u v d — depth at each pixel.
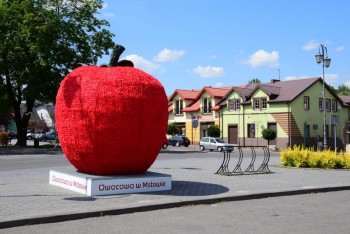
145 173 11.09
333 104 52.16
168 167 18.72
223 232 6.70
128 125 9.95
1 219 7.09
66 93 10.45
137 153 10.27
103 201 9.07
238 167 16.69
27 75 37.75
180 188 11.36
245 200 10.16
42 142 62.81
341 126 53.03
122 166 10.37
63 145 10.74
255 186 12.02
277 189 11.35
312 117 49.16
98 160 10.14
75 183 10.55
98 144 9.95
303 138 47.84
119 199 9.36
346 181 13.68
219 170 16.56
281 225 7.24
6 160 24.09
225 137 52.97
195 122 41.25
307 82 49.41
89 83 10.12
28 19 35.03
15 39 35.56
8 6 37.16
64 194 10.05
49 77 37.59
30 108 41.28
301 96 47.94
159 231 6.77
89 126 9.92
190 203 9.32
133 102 9.99
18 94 41.06
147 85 10.33
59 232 6.69
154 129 10.33
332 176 15.33
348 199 10.48
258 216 8.08
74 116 10.14
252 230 6.84
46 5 37.34
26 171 16.34
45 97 39.12
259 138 49.22
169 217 7.95
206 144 42.34
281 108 47.31
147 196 9.84
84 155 10.23
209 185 12.13
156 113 10.35
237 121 51.69
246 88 53.56
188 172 16.23
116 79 10.11
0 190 10.70
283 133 47.06
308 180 13.86
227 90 58.19
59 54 36.78
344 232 6.73
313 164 19.17
